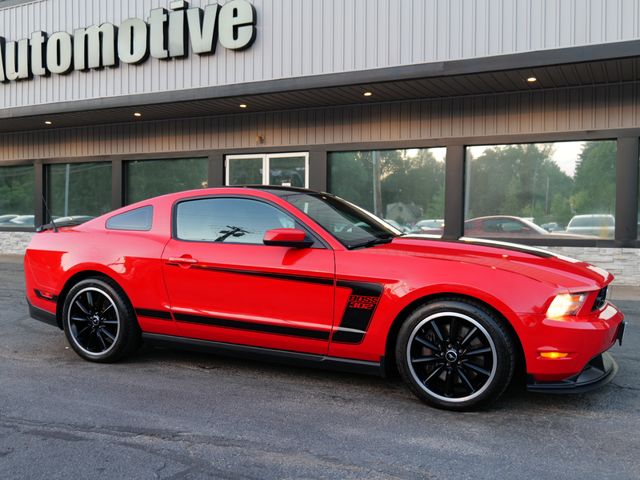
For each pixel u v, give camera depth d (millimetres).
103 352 4816
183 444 3244
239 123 12414
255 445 3229
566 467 2953
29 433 3395
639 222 9359
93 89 12383
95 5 12352
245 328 4258
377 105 11016
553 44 8414
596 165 9633
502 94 10008
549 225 9977
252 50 10648
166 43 11422
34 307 5184
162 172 13641
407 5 9336
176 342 4613
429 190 10844
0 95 13594
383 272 3830
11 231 15523
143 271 4605
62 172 14969
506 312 3512
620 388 4211
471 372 3689
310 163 11688
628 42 7609
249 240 4348
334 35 9922
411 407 3828
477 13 8852
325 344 4020
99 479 2830
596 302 3707
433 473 2889
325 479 2826
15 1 13352
